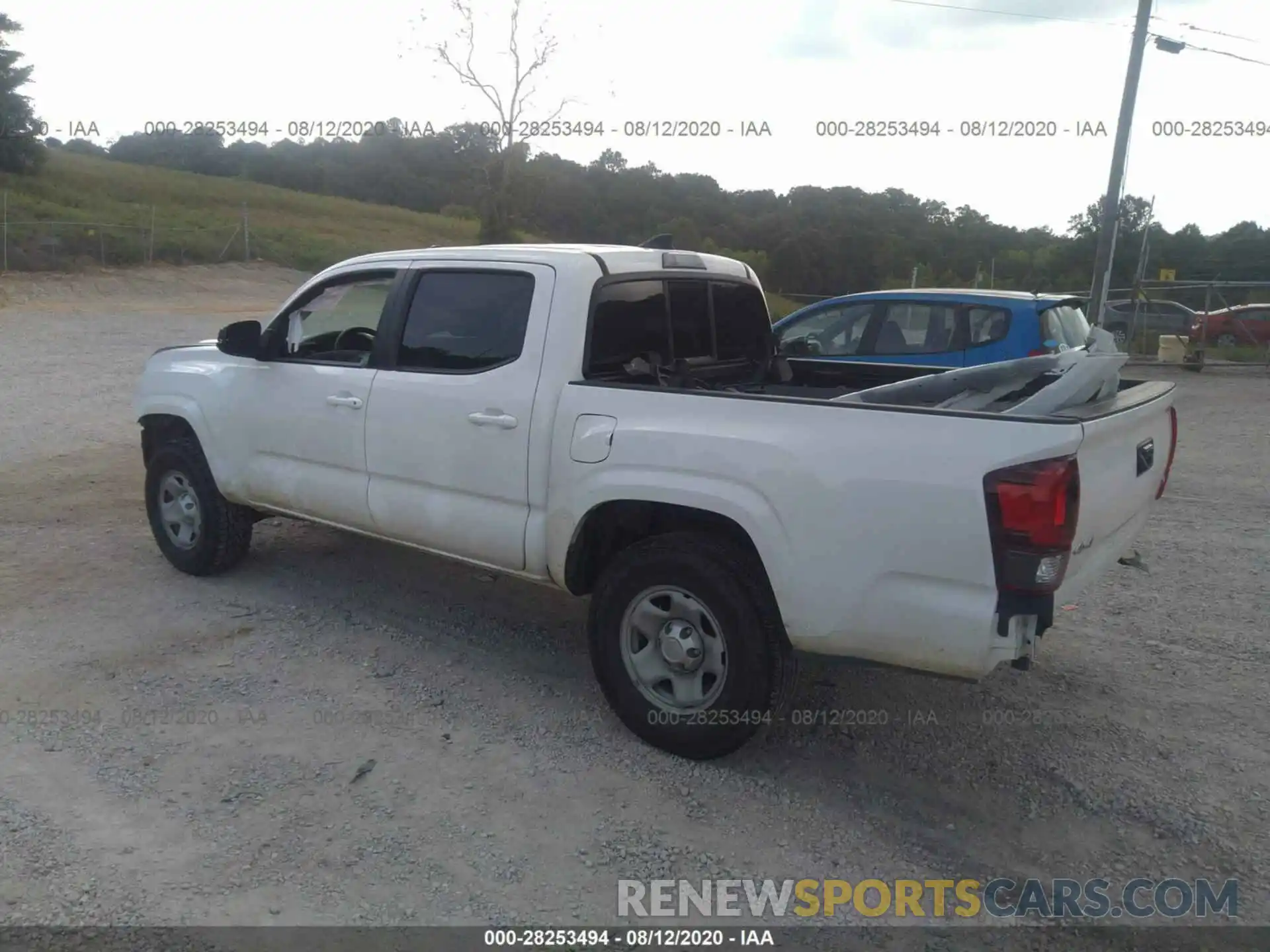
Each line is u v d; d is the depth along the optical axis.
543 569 4.42
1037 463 3.31
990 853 3.55
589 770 3.99
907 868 3.46
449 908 3.19
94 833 3.50
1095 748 4.25
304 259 34.97
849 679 4.86
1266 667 5.05
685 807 3.77
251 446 5.48
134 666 4.80
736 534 3.95
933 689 4.77
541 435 4.30
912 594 3.51
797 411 3.72
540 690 4.67
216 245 33.66
